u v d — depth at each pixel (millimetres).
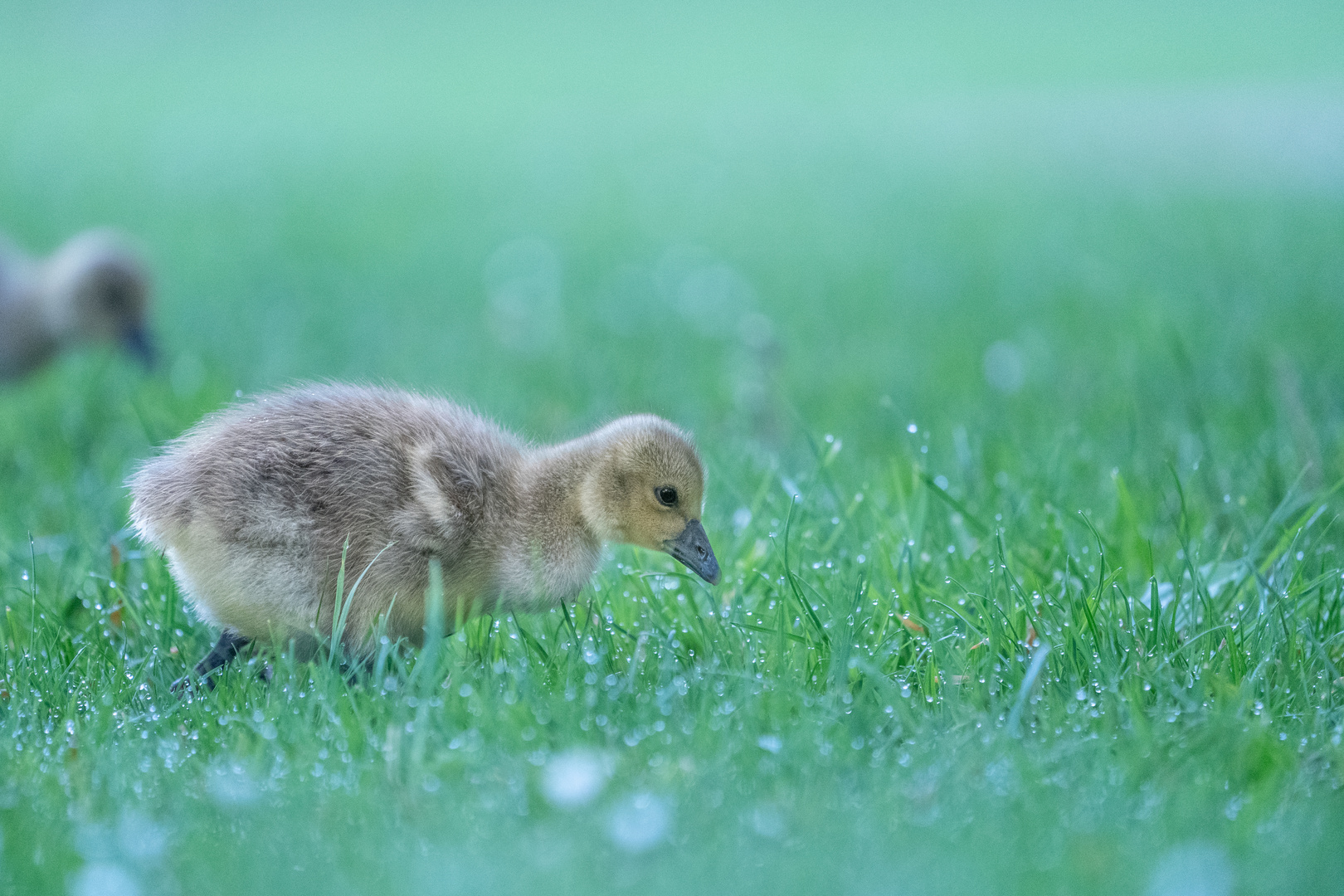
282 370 21781
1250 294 25156
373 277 31438
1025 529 12508
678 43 98562
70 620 11234
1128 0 110375
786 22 108062
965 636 10008
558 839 7262
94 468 15883
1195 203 38781
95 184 45562
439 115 67875
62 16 108500
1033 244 33750
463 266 32844
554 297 28688
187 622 11289
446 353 23359
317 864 7113
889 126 62344
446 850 7152
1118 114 62344
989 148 54812
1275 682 9477
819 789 7805
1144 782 7957
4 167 49156
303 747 8438
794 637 9977
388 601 10609
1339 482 12062
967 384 19922
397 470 10578
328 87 78812
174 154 54000
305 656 10820
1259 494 13562
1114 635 9891
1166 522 13234
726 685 9281
